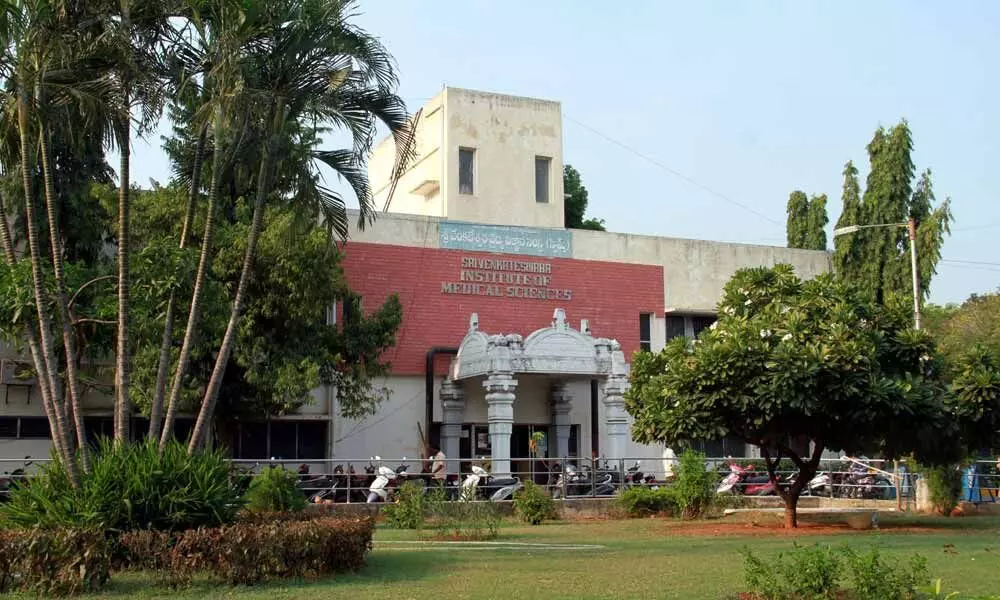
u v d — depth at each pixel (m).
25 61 12.81
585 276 33.03
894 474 27.09
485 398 29.27
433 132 33.91
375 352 25.78
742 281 20.78
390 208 37.69
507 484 24.52
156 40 14.09
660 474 32.25
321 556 11.98
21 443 25.12
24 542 10.94
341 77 14.61
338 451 28.70
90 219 23.22
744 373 18.09
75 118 14.04
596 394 30.75
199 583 11.33
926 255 37.38
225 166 14.98
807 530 19.41
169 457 12.68
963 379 19.11
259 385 23.39
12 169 14.11
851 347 17.84
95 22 13.31
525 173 33.81
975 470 27.73
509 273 31.83
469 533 18.06
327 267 23.25
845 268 38.66
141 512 12.12
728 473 29.30
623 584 11.46
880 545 15.91
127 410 13.55
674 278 34.66
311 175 15.62
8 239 14.42
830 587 10.01
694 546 16.12
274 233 22.14
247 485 14.39
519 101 34.12
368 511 22.14
